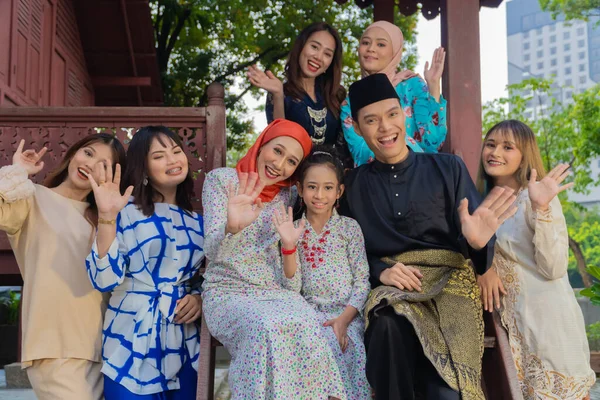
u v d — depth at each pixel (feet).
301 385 9.23
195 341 10.74
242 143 52.16
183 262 10.74
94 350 10.45
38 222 10.65
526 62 182.19
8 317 39.73
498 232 11.30
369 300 10.00
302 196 10.93
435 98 12.87
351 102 11.30
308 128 13.61
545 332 10.70
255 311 9.45
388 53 13.92
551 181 10.37
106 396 10.03
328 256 10.84
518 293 11.00
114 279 9.93
